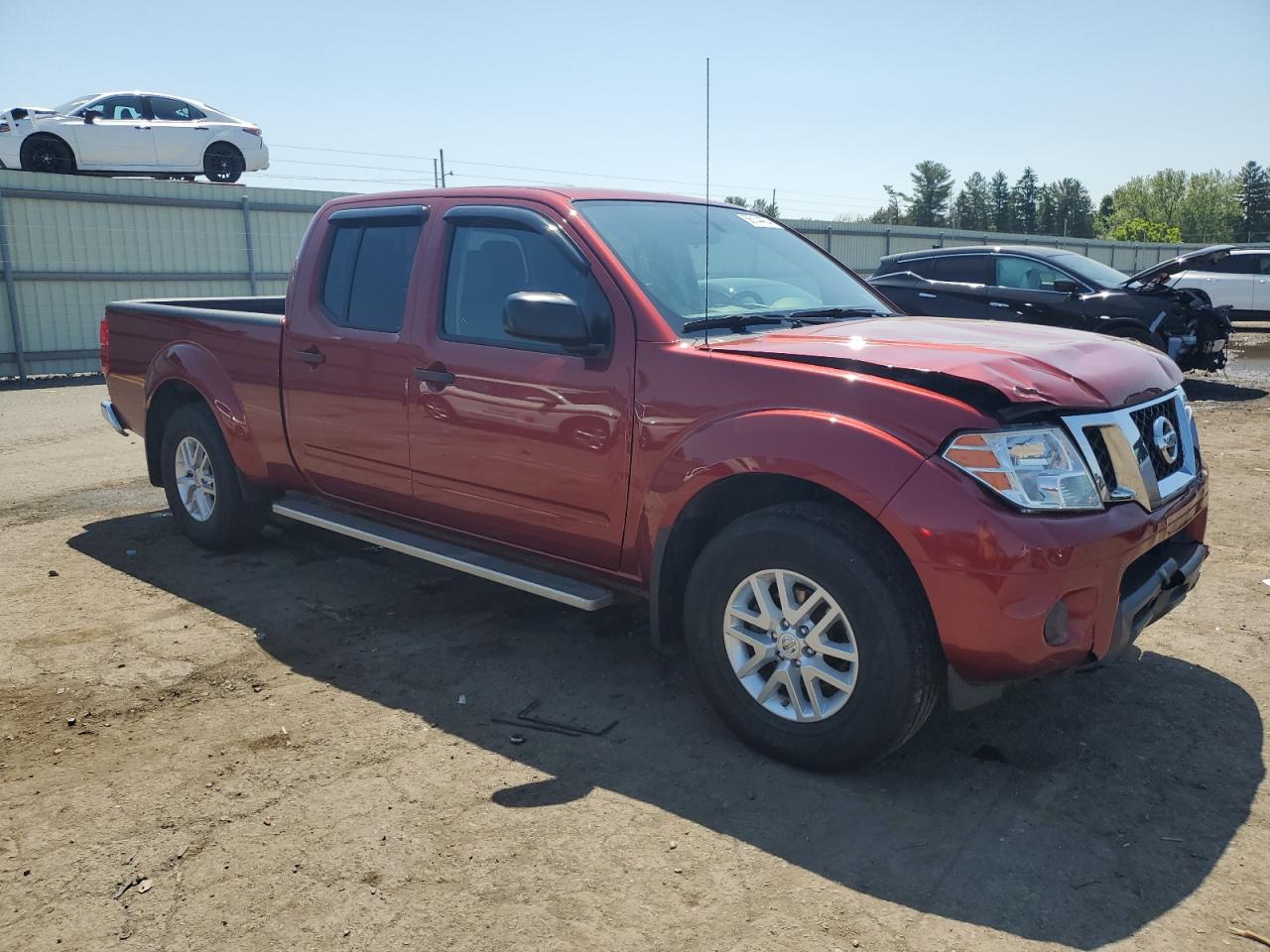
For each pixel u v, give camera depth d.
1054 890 2.58
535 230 3.84
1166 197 133.00
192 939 2.42
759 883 2.62
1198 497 3.44
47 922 2.48
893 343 3.29
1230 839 2.80
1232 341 19.28
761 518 3.14
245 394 4.94
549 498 3.71
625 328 3.48
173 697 3.74
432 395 4.01
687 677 3.92
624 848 2.78
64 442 9.38
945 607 2.80
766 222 4.67
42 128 16.92
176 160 18.22
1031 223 138.75
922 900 2.54
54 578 5.11
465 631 4.39
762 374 3.16
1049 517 2.79
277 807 2.99
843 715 3.03
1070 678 3.86
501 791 3.07
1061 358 3.17
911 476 2.83
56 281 15.87
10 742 3.39
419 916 2.49
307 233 4.75
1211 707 3.61
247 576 5.12
